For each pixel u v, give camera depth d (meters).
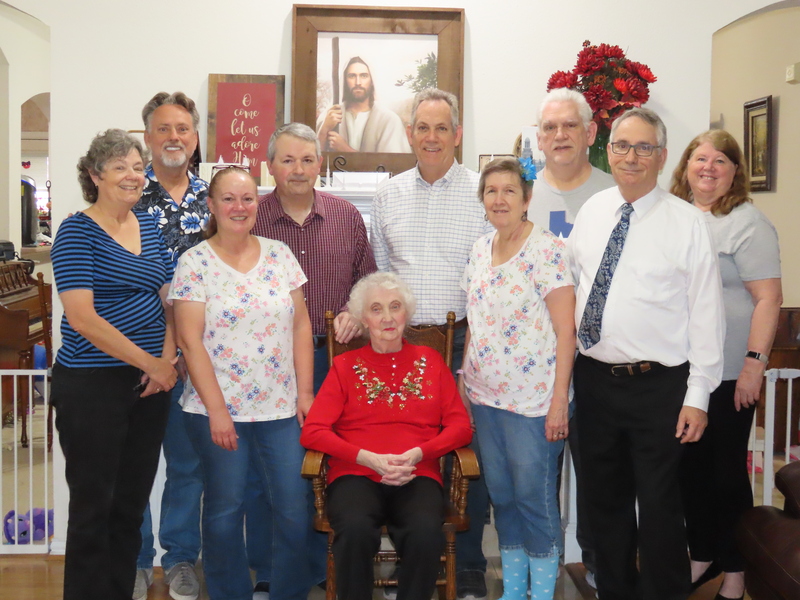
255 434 2.43
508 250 2.37
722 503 2.61
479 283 2.39
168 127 2.61
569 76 3.12
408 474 2.23
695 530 2.72
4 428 5.27
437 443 2.29
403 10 3.34
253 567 2.80
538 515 2.37
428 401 2.38
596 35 3.40
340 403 2.37
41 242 8.37
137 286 2.22
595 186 2.77
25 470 4.36
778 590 2.15
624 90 3.02
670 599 2.26
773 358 4.63
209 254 2.36
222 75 3.34
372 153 3.39
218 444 2.32
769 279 2.48
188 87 3.34
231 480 2.37
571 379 2.45
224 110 3.35
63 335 2.21
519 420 2.33
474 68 3.40
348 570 2.13
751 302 2.55
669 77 3.43
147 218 2.34
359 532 2.13
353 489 2.25
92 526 2.18
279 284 2.40
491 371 2.34
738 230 2.51
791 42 4.92
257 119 3.36
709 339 2.16
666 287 2.18
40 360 5.18
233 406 2.34
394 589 2.75
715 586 2.89
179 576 2.81
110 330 2.12
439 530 2.16
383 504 2.27
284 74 3.37
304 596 2.55
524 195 2.30
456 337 2.69
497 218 2.29
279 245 2.49
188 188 2.73
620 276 2.22
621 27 3.40
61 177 3.27
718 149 2.52
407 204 2.73
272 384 2.37
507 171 2.28
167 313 2.45
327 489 2.34
